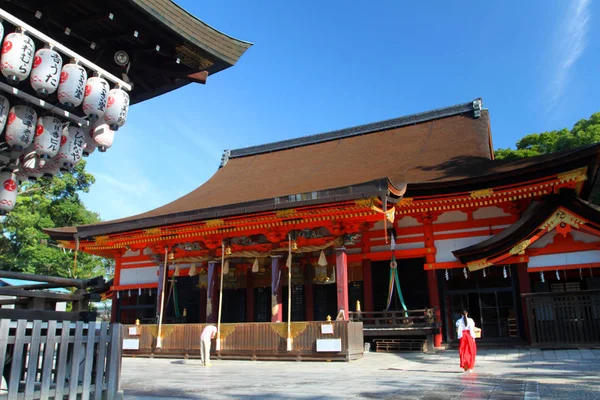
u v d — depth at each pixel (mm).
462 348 13117
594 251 19266
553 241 19953
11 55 6527
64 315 6910
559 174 19125
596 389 9055
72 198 43938
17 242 40406
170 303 28469
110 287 31078
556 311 17922
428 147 28094
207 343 16734
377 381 11273
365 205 18156
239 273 26172
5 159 7809
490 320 21766
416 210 22562
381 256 23375
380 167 26641
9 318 6199
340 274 19719
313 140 35125
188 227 22250
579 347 17203
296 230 21156
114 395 7285
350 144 32875
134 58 8766
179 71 9047
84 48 8406
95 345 7188
